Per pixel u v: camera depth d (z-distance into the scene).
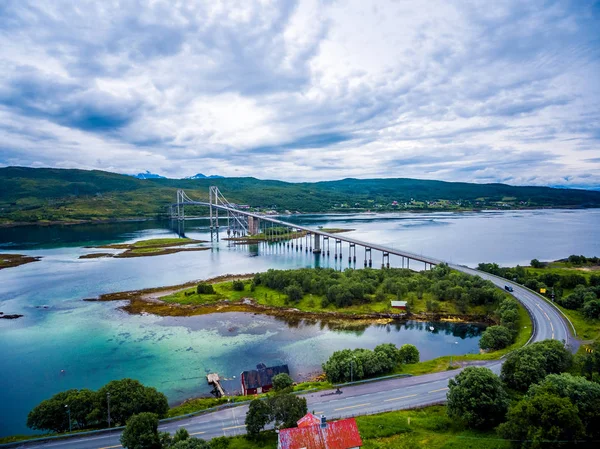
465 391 73.38
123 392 82.56
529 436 61.19
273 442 71.25
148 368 116.31
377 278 193.12
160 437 68.56
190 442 63.12
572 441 58.72
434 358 119.00
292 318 156.88
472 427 73.38
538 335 116.88
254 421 72.19
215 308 169.88
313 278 188.12
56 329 149.25
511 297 157.38
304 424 67.88
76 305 179.25
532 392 71.25
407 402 84.25
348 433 60.69
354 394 89.00
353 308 163.50
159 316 162.38
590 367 84.44
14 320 160.00
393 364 102.62
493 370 97.88
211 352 126.75
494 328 123.12
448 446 66.25
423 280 180.62
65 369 116.56
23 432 85.50
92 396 82.75
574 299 146.88
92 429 78.31
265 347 130.00
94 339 139.00
